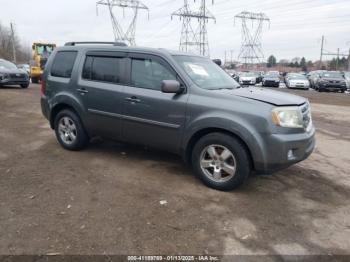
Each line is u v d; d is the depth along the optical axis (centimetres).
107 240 317
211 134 436
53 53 620
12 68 1814
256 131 404
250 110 410
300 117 423
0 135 717
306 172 531
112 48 536
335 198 434
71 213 367
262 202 412
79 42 605
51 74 611
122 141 537
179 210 382
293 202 417
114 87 520
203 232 338
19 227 336
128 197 412
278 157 404
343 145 731
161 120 474
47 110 619
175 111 459
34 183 448
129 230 336
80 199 402
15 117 947
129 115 505
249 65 6512
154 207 387
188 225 350
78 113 567
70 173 488
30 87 1966
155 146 498
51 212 368
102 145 641
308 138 432
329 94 2353
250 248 314
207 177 448
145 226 345
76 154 582
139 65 502
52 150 604
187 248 310
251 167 429
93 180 464
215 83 494
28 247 303
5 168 504
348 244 327
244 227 351
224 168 433
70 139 598
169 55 481
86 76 560
